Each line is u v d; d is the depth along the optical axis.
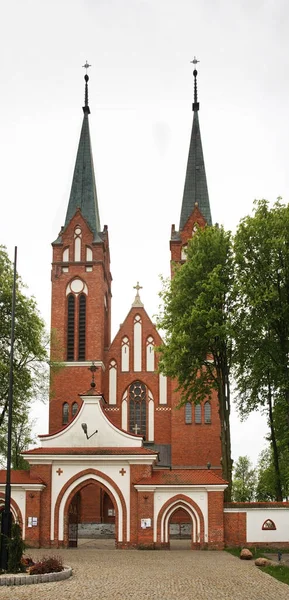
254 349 50.81
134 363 80.94
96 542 57.41
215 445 75.75
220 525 47.22
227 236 55.50
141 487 47.88
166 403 79.38
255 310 50.03
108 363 81.19
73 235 82.88
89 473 48.91
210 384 56.56
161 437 78.44
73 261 82.00
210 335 51.19
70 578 29.41
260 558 35.91
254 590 26.22
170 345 53.41
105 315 85.69
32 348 57.50
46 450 49.34
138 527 47.66
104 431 49.97
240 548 46.88
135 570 32.66
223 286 52.44
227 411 54.78
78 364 78.81
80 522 73.06
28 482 48.28
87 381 78.44
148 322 81.94
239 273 52.00
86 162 87.44
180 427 76.50
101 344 79.75
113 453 48.84
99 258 82.00
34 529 47.88
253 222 50.31
